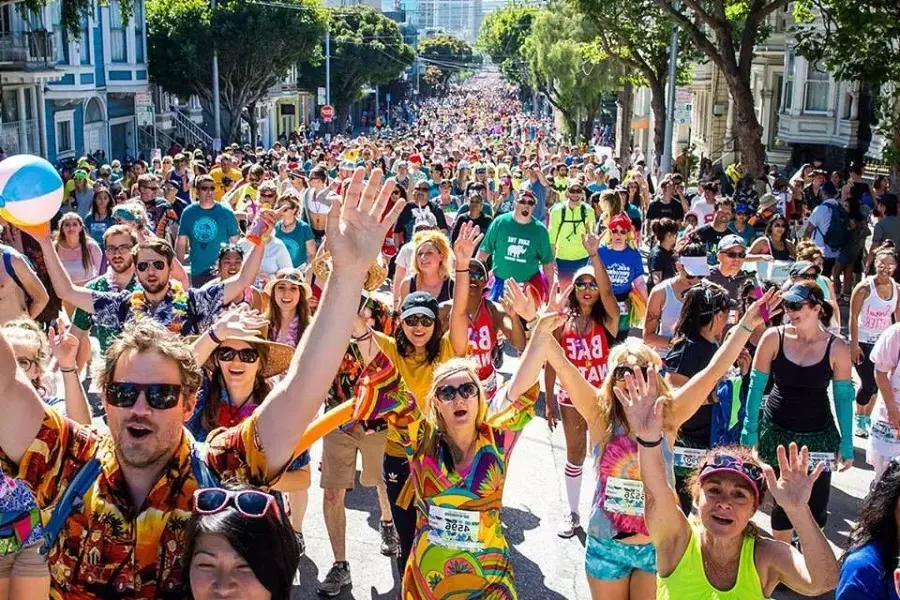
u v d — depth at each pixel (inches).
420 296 219.9
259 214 257.9
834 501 308.5
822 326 246.7
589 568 197.2
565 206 461.1
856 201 616.7
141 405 113.7
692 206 626.8
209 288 252.2
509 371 432.1
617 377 192.1
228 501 104.2
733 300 315.0
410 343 216.7
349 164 621.9
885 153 677.3
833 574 144.8
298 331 259.0
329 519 242.7
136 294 249.4
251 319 192.7
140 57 1589.6
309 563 259.0
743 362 267.1
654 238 447.2
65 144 1386.6
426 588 179.0
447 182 697.6
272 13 1820.9
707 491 150.2
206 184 430.3
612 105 2741.1
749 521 155.2
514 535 276.7
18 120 1226.0
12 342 186.5
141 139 1688.0
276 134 2913.4
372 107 4338.1
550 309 192.5
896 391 271.9
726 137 1529.3
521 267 382.6
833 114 1221.7
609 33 1279.5
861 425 371.9
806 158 1311.5
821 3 784.9
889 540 141.9
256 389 206.5
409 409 212.5
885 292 356.8
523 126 3093.0
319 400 116.1
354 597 240.7
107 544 114.7
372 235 116.1
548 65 1828.2
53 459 119.1
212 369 204.5
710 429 242.7
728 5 901.2
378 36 3134.8
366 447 249.3
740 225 481.4
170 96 1962.4
